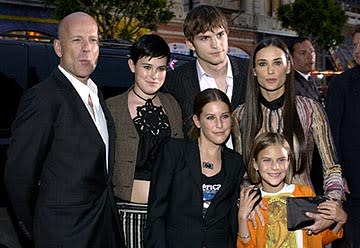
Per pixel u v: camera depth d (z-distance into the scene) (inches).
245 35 976.9
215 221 128.9
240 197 133.4
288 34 1041.5
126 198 141.6
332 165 135.8
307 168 137.0
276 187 133.9
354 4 1300.4
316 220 129.3
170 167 130.7
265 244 132.0
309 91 190.9
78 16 125.5
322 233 134.8
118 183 142.0
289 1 1059.3
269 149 129.9
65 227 118.7
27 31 701.9
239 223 131.9
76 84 125.8
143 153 141.9
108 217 127.5
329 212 128.6
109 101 145.1
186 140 134.0
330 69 1131.3
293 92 134.9
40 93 119.0
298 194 133.6
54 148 119.8
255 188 134.0
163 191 130.0
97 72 187.0
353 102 165.8
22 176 117.6
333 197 131.3
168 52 143.8
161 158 133.0
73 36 123.3
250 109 137.8
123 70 190.9
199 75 155.4
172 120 147.9
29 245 156.5
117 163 141.4
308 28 919.7
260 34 1000.2
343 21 935.7
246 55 955.3
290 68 134.5
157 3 653.9
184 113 151.7
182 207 129.3
